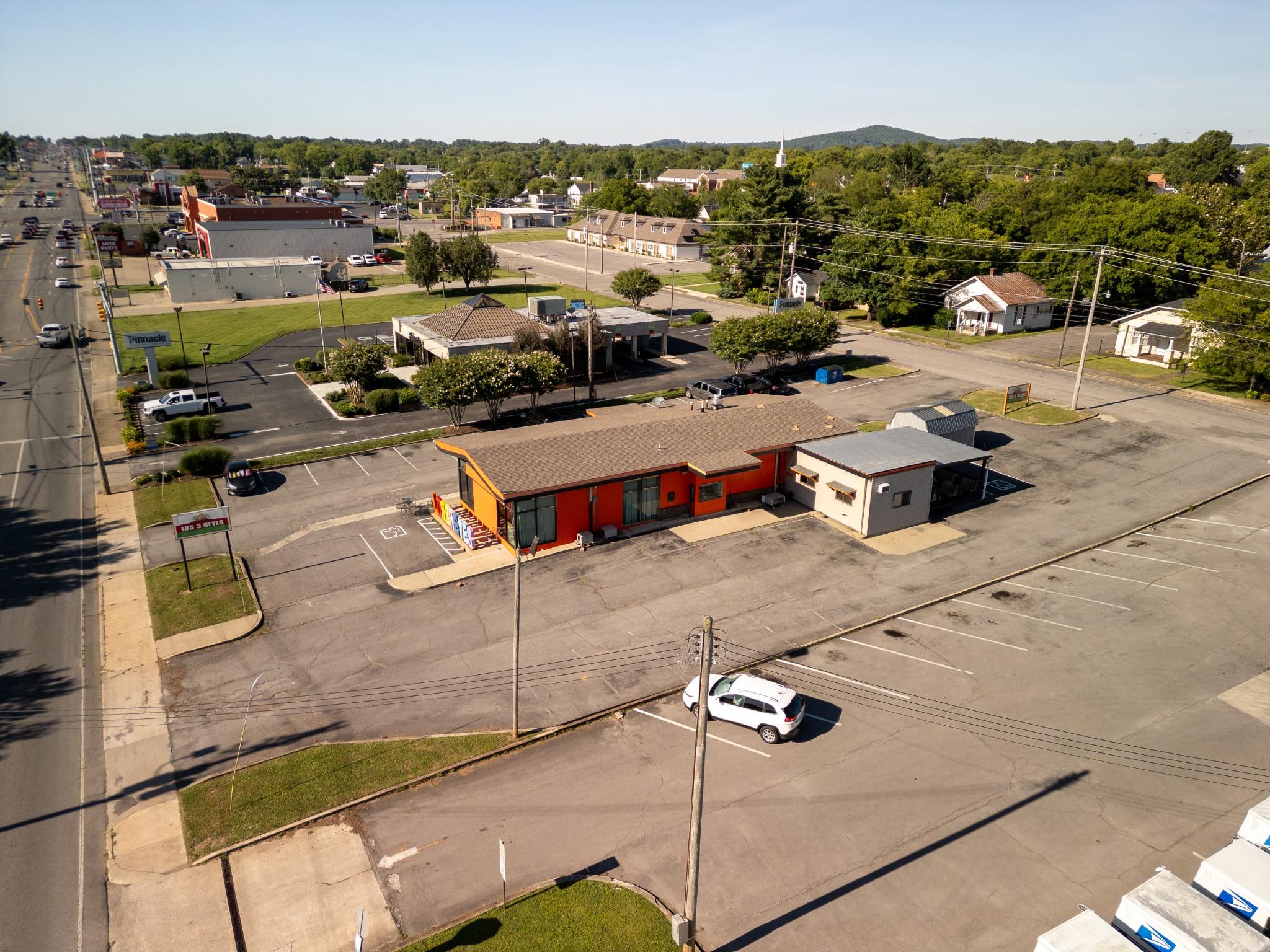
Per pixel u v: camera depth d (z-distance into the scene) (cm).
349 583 3516
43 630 3191
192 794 2352
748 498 4381
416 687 2816
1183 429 5322
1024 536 3956
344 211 14088
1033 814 2250
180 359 7025
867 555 3775
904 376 6631
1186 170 19012
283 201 13800
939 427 4703
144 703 2756
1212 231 8781
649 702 2752
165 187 19938
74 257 12606
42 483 4612
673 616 3256
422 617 3253
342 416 5741
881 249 8500
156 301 9744
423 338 6744
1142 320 7031
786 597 3403
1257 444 5053
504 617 3250
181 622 3216
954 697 2761
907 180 18812
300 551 3797
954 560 3722
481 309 6844
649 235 14088
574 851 2128
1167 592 3434
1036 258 9100
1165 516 4138
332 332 8281
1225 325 5844
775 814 2247
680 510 4209
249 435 5362
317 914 1952
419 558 3722
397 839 2178
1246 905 1809
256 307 9525
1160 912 1691
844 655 3000
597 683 2839
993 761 2458
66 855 2150
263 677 2881
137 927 1933
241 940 1892
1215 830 2198
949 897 1978
